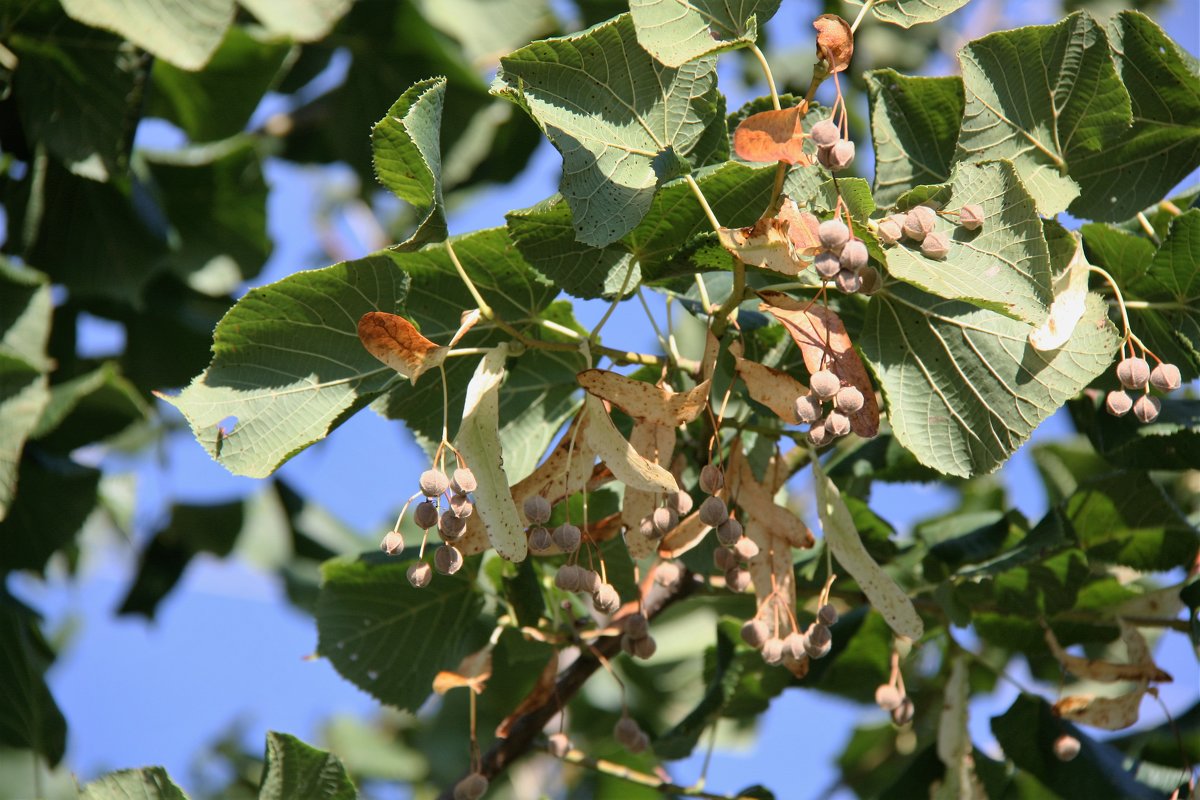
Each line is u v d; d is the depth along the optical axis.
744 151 1.21
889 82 1.31
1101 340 1.27
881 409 1.42
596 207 1.25
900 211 1.26
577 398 1.36
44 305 1.46
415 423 1.33
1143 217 1.36
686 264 1.28
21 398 1.43
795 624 1.28
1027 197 1.25
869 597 1.28
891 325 1.28
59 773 1.45
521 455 1.35
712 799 1.40
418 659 1.43
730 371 1.35
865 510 1.41
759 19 1.25
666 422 1.25
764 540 1.29
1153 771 1.40
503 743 1.38
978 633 1.44
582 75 1.26
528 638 1.40
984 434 1.27
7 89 1.48
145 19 1.46
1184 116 1.33
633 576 1.39
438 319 1.31
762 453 1.36
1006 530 1.42
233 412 1.27
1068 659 1.39
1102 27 1.30
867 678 1.46
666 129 1.27
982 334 1.27
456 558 1.23
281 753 1.31
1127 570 1.42
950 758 1.40
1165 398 1.38
